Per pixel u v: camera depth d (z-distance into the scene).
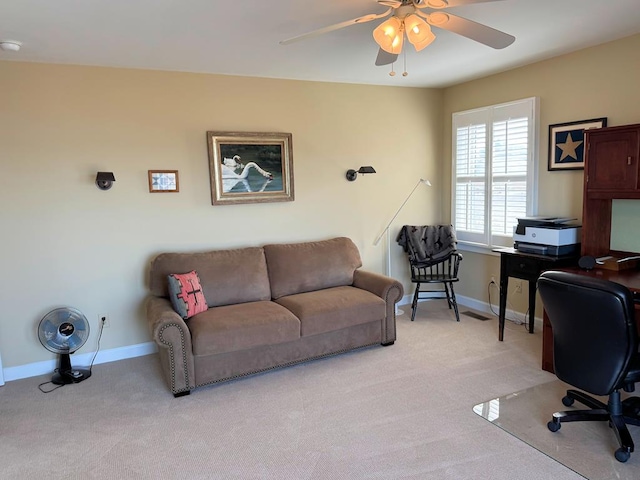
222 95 3.89
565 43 3.29
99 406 2.90
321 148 4.39
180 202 3.80
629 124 3.13
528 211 3.98
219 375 3.12
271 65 3.62
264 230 4.18
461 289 4.93
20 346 3.37
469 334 4.00
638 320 2.80
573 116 3.58
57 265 3.44
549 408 2.71
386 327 3.74
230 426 2.62
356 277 4.12
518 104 3.98
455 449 2.33
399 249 4.96
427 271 4.97
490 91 4.31
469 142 4.55
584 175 3.18
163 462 2.29
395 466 2.20
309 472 2.17
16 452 2.41
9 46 2.86
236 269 3.70
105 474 2.21
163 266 3.53
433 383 3.08
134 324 3.74
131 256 3.67
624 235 3.27
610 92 3.30
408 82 4.52
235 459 2.30
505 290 3.72
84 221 3.49
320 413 2.73
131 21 2.52
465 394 2.91
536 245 3.48
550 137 3.77
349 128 4.51
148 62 3.41
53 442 2.50
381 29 2.09
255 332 3.12
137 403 2.93
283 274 3.89
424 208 5.04
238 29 2.72
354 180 4.59
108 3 2.26
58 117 3.35
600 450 2.29
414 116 4.84
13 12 2.34
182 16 2.47
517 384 3.03
